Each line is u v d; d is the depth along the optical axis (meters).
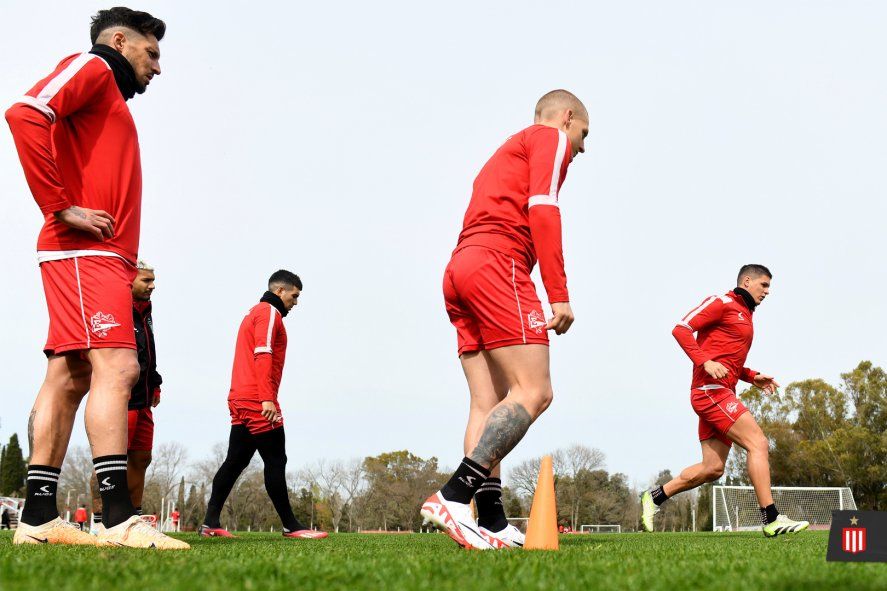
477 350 3.93
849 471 44.38
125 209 3.71
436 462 63.19
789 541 5.20
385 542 4.96
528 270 3.71
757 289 7.16
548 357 3.54
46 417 3.78
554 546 3.38
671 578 1.92
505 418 3.37
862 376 47.00
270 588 1.66
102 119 3.68
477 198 3.76
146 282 5.55
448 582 1.80
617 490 55.78
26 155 3.32
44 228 3.65
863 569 2.21
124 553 2.75
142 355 5.61
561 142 3.67
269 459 6.82
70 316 3.54
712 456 7.36
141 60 3.90
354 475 58.47
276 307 7.01
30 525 3.74
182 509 53.09
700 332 7.21
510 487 45.72
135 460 5.68
